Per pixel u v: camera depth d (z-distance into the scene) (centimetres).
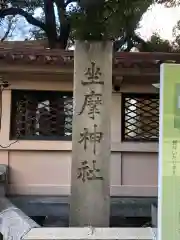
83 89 460
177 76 295
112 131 698
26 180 700
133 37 791
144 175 704
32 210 620
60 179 703
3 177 645
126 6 595
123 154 705
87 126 457
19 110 700
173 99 294
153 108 706
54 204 622
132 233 331
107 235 325
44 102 703
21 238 319
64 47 827
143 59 574
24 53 579
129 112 707
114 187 697
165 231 292
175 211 292
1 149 691
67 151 704
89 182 451
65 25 809
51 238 317
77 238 319
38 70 609
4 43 880
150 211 614
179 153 292
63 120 704
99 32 465
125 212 614
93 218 445
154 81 675
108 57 462
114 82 653
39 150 700
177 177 292
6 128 692
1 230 436
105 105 459
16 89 691
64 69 608
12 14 858
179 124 293
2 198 562
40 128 703
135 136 706
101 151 455
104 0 486
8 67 605
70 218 446
